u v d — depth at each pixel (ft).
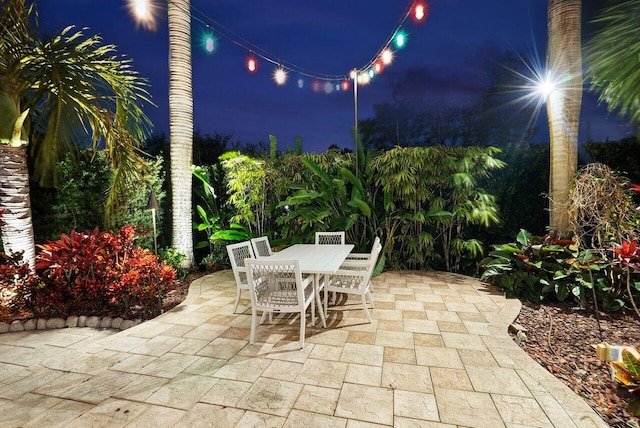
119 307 12.82
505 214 18.78
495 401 6.76
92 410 6.49
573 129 13.89
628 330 10.28
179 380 7.59
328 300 13.60
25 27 12.14
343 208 19.52
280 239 20.13
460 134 29.84
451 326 10.77
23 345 9.84
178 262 17.80
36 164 13.17
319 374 7.84
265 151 22.38
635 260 10.75
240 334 10.26
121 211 16.76
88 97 12.56
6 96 11.67
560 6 13.67
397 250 19.99
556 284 12.67
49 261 11.99
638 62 6.48
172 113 18.26
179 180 18.45
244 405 6.65
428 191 18.45
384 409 6.52
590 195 12.19
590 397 6.93
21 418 6.26
